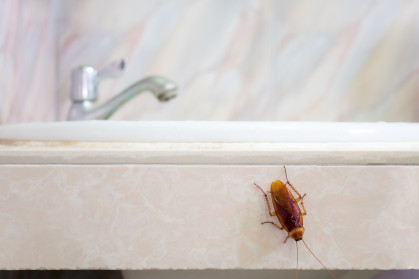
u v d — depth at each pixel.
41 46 0.65
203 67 0.75
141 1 0.74
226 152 0.37
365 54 0.76
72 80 0.58
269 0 0.75
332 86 0.76
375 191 0.37
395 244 0.38
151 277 0.45
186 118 0.76
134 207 0.37
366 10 0.76
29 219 0.37
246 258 0.37
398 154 0.37
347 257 0.38
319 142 0.39
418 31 0.77
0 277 0.51
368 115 0.77
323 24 0.76
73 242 0.37
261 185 0.37
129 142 0.38
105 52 0.74
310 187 0.37
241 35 0.76
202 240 0.37
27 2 0.60
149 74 0.75
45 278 0.57
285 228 0.36
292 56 0.76
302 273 0.45
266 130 0.39
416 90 0.77
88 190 0.37
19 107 0.58
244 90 0.76
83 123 0.40
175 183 0.37
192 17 0.75
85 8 0.73
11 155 0.37
